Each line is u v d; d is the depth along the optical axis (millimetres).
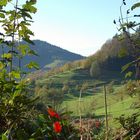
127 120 3004
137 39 2934
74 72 113125
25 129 2953
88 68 112625
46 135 2879
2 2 3424
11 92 3115
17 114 3012
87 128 3027
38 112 3033
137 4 2975
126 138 2926
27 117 3002
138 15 2979
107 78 98375
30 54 3438
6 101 3070
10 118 3002
